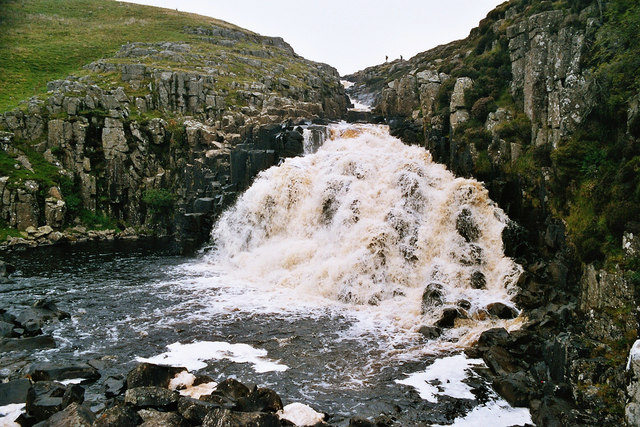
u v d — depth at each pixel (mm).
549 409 18844
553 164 31078
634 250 22328
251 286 37562
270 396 19078
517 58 41625
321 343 26344
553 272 29328
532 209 33844
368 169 43000
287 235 43781
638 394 16734
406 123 55469
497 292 30766
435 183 40688
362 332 27828
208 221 50562
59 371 22000
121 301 34000
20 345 25703
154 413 17516
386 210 39188
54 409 18312
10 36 100125
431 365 23703
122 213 62156
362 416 19141
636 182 24188
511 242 33469
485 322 27547
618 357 19938
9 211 53188
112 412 16719
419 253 35188
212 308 32250
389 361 24156
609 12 30625
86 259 47781
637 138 25922
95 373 22500
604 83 28969
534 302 28188
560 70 33000
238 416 16750
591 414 18328
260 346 26031
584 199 28422
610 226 24562
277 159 51969
